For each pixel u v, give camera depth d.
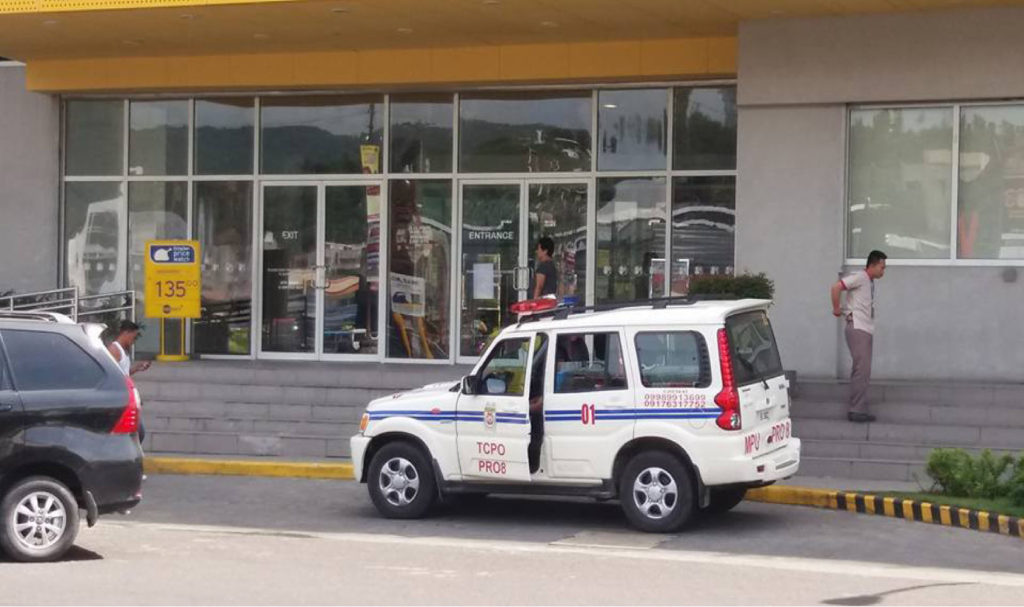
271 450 16.81
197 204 21.27
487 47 19.28
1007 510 12.53
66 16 17.45
